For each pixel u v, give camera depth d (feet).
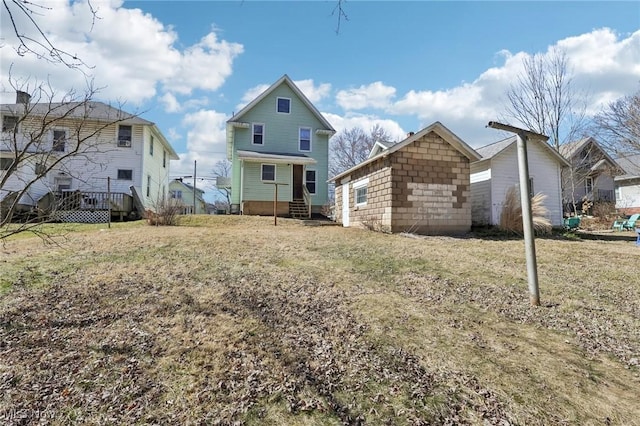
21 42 10.09
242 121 64.69
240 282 16.94
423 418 7.79
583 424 7.68
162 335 11.25
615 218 57.31
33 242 25.57
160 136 67.62
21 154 12.23
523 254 24.91
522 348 11.08
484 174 44.11
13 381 8.72
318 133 67.87
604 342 11.64
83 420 7.52
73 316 12.50
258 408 8.03
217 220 45.83
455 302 15.08
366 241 29.50
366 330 12.07
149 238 27.61
